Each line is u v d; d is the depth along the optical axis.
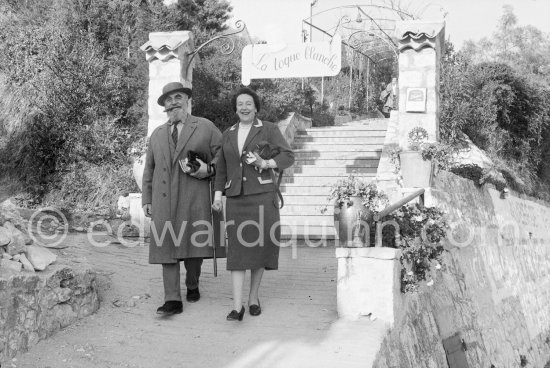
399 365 4.75
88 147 11.77
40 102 11.98
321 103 19.14
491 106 14.21
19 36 13.08
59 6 14.66
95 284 5.29
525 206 13.80
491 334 8.32
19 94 12.19
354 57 20.83
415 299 5.84
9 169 11.66
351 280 5.09
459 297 7.52
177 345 4.57
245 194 5.08
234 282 5.06
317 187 11.48
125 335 4.74
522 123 15.42
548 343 12.00
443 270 7.27
